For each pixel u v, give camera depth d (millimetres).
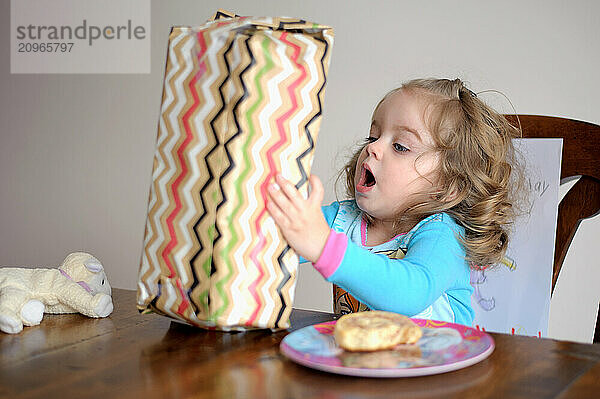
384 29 2232
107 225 2875
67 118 2922
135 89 2766
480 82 2082
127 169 2814
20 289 779
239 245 684
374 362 589
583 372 588
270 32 688
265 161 686
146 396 526
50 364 612
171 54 728
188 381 563
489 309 1283
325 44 707
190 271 701
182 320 739
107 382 560
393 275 797
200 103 695
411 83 1115
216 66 688
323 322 792
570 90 1945
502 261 1259
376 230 1123
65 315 817
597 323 1038
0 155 3078
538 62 1987
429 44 2160
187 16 2623
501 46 2043
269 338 707
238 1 2496
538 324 1233
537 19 1980
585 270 1952
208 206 685
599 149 1207
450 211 1058
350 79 2301
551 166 1233
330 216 1255
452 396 529
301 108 695
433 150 1036
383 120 1075
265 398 523
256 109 673
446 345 646
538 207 1244
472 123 1085
